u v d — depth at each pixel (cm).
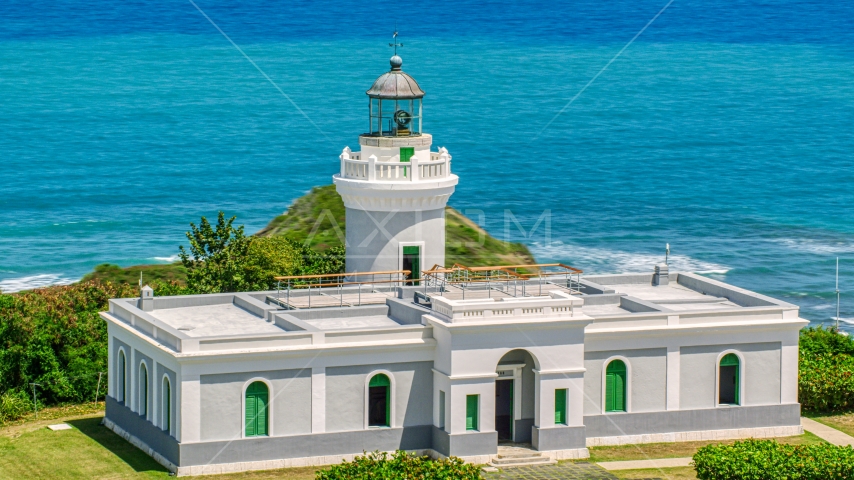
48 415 6303
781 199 16475
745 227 14762
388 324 5578
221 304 5997
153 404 5350
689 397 5650
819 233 14412
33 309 6994
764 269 12588
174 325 5550
